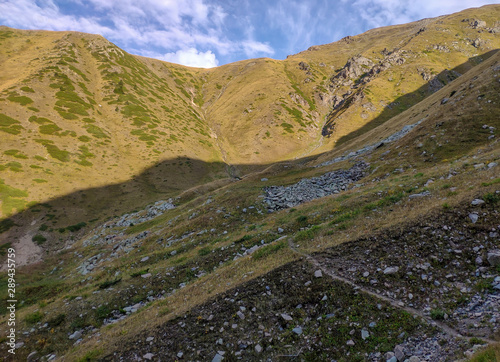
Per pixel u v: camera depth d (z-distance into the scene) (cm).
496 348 709
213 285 1648
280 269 1487
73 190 6712
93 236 4716
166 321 1318
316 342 1033
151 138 10369
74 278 2859
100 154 8588
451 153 3106
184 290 1767
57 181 6719
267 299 1312
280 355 1022
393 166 3506
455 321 923
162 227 3922
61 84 10888
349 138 12488
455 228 1308
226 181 7288
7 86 9669
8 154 6706
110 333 1416
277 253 1773
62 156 7550
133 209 6662
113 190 7412
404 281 1162
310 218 2436
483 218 1268
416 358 830
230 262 2055
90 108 10538
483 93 3672
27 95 9244
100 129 9650
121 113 11181
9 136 7312
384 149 4503
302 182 4153
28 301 2350
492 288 977
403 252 1312
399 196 2042
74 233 5409
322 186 3909
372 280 1216
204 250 2422
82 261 3619
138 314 1600
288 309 1224
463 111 3638
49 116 8906
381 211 1883
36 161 6938
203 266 2167
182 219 3791
